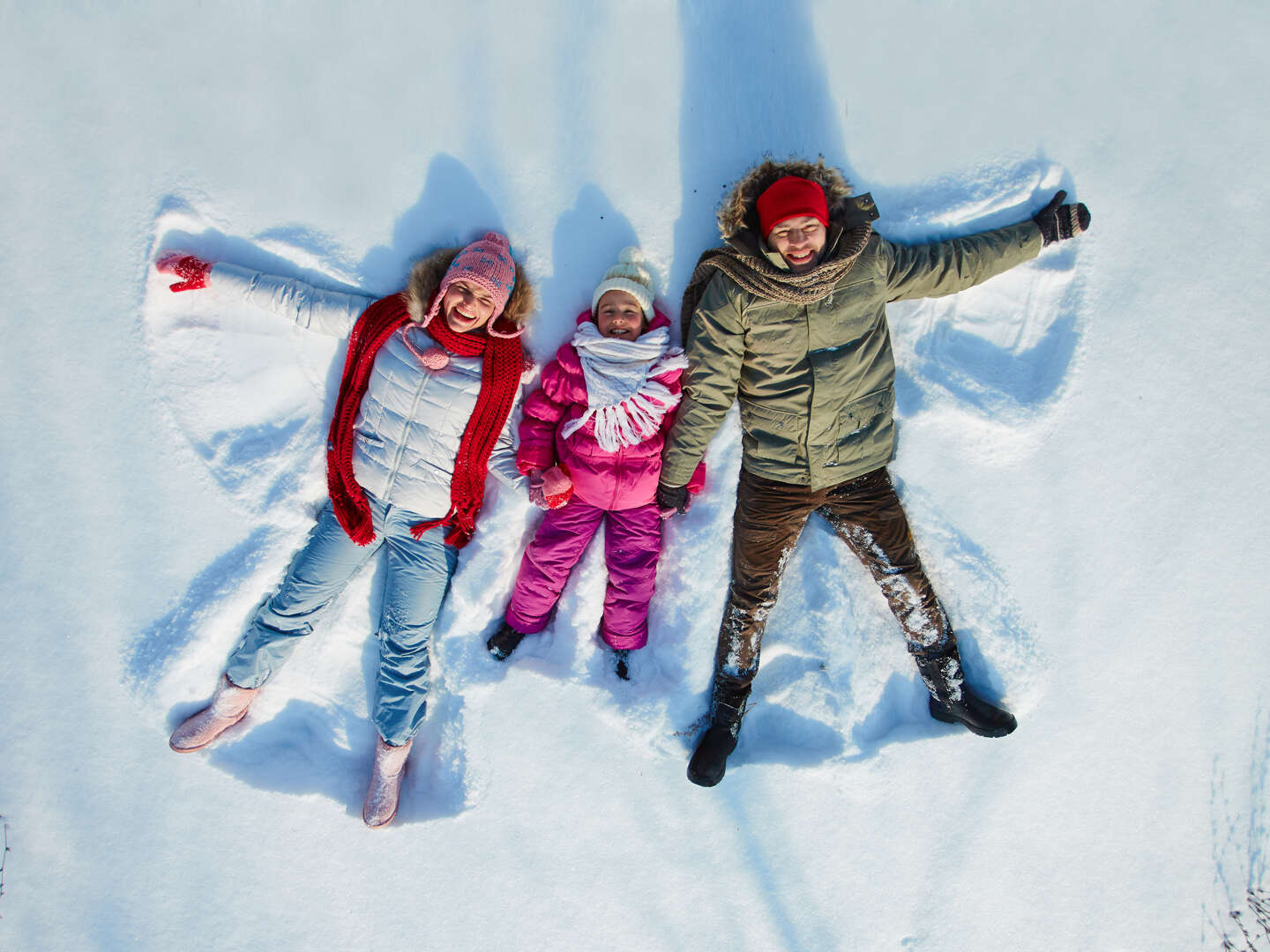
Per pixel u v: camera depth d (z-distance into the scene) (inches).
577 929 78.3
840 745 77.9
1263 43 78.7
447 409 70.8
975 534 79.1
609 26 75.6
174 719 78.4
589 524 75.4
